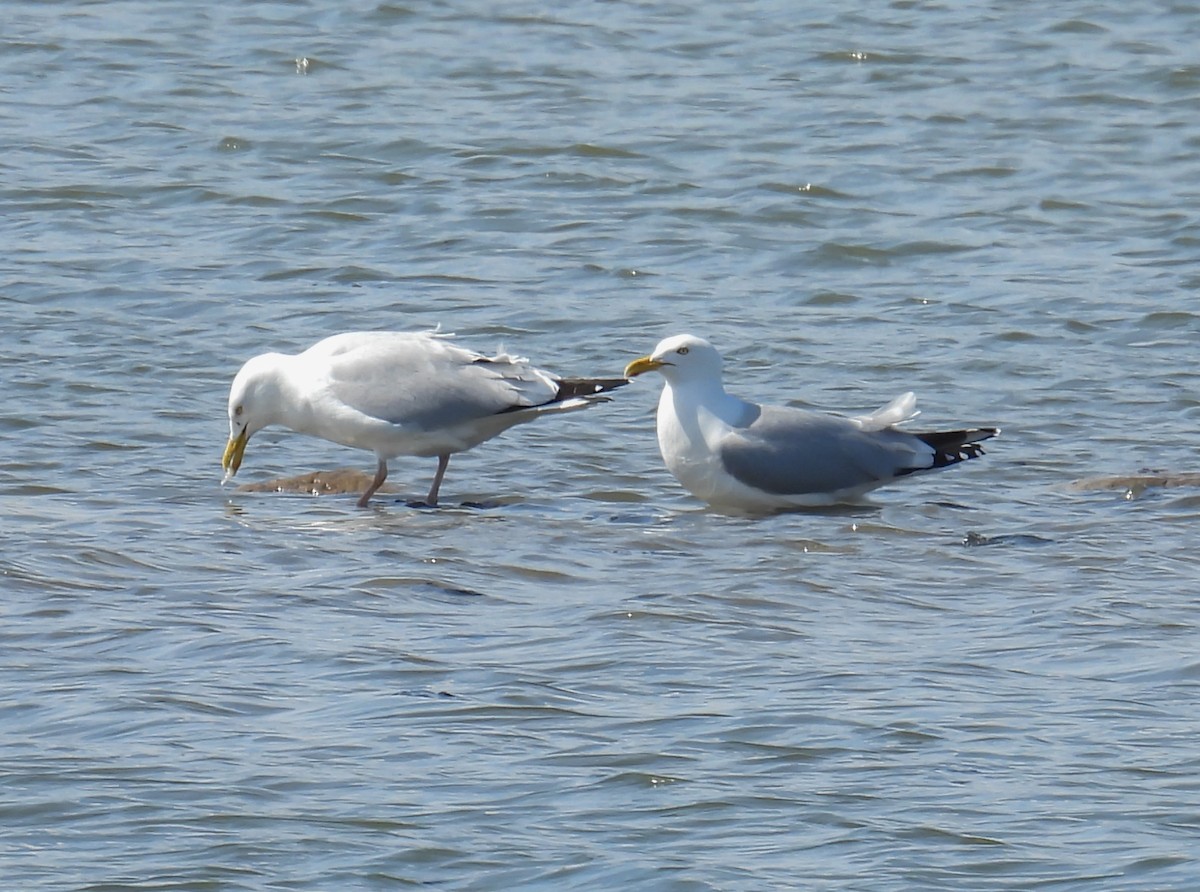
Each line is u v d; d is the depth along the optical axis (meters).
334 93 29.83
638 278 22.58
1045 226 24.75
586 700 10.94
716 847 9.07
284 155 26.89
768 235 24.20
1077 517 15.31
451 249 23.41
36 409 17.75
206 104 29.03
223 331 20.28
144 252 22.78
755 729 10.51
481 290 21.89
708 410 15.73
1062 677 11.42
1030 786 9.77
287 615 12.43
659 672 11.42
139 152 26.80
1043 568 13.87
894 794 9.67
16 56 31.12
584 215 24.80
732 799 9.60
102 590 12.88
